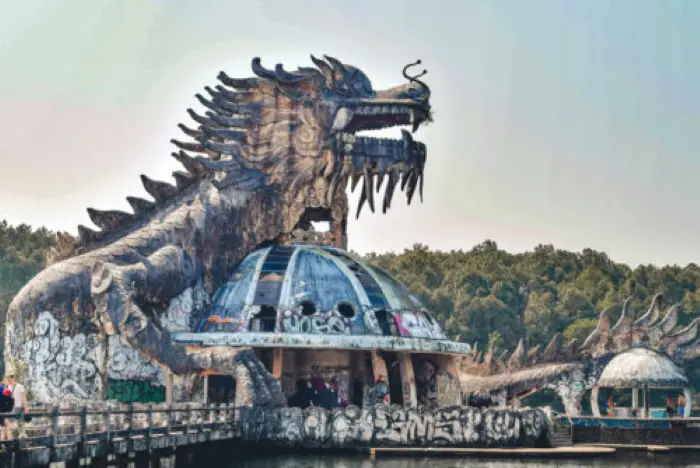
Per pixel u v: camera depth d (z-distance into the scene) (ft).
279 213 197.98
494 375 218.18
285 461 154.71
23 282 339.16
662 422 195.83
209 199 193.06
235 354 167.02
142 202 194.18
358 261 203.41
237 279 191.72
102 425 123.95
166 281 176.96
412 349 190.80
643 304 394.52
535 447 176.86
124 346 173.78
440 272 425.28
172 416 141.49
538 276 426.92
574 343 215.92
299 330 184.65
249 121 197.36
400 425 167.63
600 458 172.04
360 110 198.59
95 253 176.86
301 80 197.57
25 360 171.42
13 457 87.81
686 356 213.66
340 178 199.72
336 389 194.08
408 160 202.90
